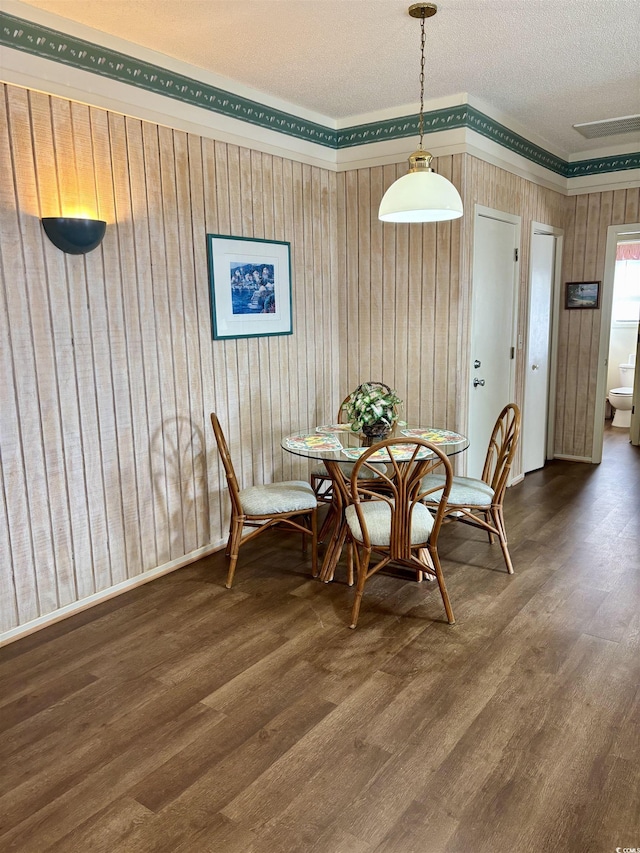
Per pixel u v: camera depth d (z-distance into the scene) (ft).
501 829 5.60
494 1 8.40
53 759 6.61
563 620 9.27
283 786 6.16
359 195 14.28
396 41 9.74
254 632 9.13
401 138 13.30
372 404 10.41
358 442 10.82
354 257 14.61
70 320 9.25
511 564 11.13
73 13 8.55
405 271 13.85
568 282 18.21
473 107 12.41
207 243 11.39
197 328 11.41
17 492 8.84
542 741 6.72
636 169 16.51
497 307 14.71
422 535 9.22
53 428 9.20
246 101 11.82
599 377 18.15
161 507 11.07
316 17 8.86
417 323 13.85
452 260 13.09
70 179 9.05
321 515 14.46
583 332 18.22
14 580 8.94
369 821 5.72
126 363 10.16
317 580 10.93
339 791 6.08
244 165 12.03
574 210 17.80
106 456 10.02
